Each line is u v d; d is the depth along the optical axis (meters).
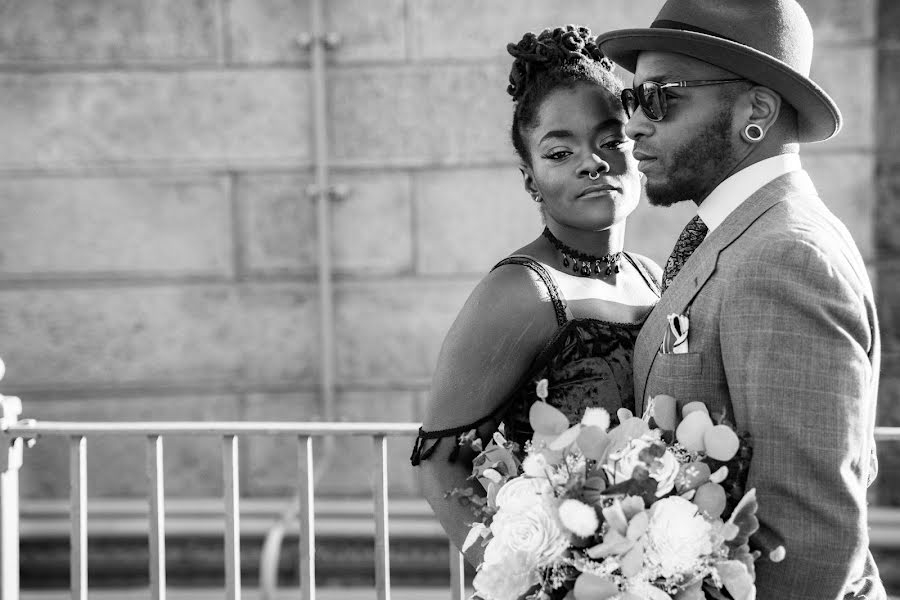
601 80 1.93
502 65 4.34
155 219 4.36
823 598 1.61
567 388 1.87
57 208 4.35
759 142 1.82
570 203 1.92
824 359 1.60
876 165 4.32
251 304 4.38
